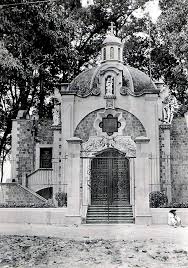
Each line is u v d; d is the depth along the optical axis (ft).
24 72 124.47
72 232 69.36
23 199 107.65
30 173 121.70
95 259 48.42
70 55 137.49
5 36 118.73
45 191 122.72
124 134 109.29
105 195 101.50
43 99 150.61
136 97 110.83
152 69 153.99
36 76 135.95
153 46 153.28
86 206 92.79
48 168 121.49
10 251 52.70
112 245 55.88
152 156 107.96
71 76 151.43
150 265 45.75
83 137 110.73
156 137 109.29
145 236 63.72
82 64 157.99
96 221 85.30
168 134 116.67
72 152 83.92
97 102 111.55
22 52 125.80
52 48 132.26
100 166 104.32
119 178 102.83
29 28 122.31
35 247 54.90
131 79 116.88
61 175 110.01
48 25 126.41
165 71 152.76
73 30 139.54
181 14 116.06
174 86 151.94
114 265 45.85
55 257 49.44
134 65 156.76
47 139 132.77
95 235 65.72
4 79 121.70
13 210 84.94
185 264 46.01
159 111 120.06
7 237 63.00
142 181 81.87
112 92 111.34
